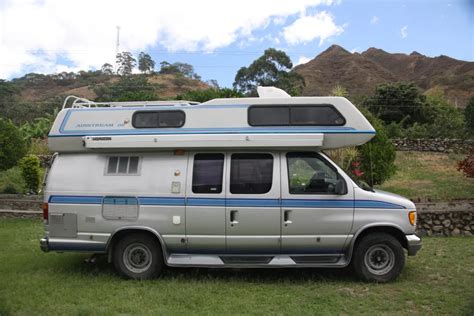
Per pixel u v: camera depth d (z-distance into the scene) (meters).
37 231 9.85
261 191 6.00
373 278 5.99
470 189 13.35
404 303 5.25
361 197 5.98
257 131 6.04
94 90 68.19
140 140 6.05
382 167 12.25
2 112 46.22
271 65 41.56
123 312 4.96
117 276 6.35
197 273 6.50
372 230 6.05
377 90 31.20
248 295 5.55
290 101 6.09
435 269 6.68
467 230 9.33
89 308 5.00
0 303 5.20
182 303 5.25
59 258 7.48
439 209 9.39
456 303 5.20
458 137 21.92
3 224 10.75
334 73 102.94
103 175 6.18
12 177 15.02
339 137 6.03
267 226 5.96
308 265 5.94
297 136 5.95
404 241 6.09
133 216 6.07
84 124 6.28
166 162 6.17
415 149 21.50
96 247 6.11
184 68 97.81
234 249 6.04
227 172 6.06
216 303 5.25
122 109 6.27
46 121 26.17
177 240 6.05
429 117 29.88
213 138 5.99
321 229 5.95
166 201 6.04
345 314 4.91
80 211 6.13
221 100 6.17
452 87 77.25
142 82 66.12
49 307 5.11
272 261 5.98
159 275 6.31
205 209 5.99
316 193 5.98
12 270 6.72
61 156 6.35
